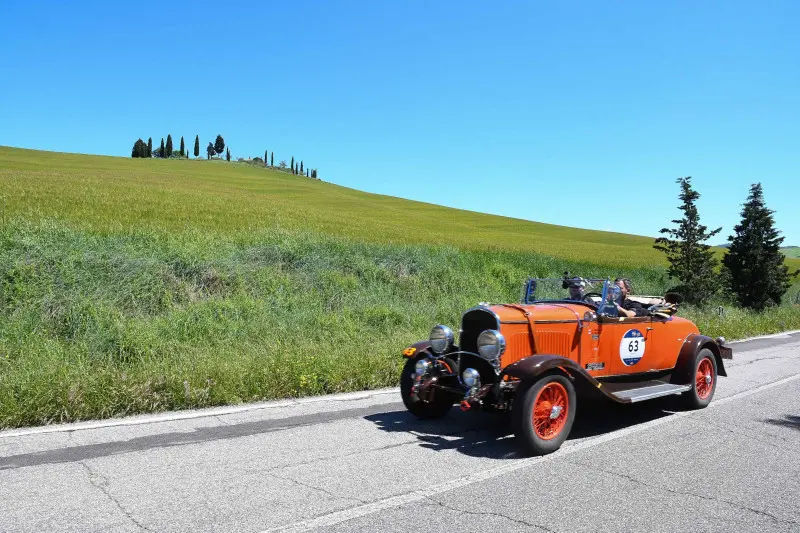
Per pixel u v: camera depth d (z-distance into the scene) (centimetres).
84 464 508
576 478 510
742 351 1383
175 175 9019
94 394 679
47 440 574
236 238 1927
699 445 623
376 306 1455
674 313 848
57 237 1408
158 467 506
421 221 6706
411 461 543
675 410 790
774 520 430
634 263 4019
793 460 579
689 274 2475
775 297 2880
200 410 710
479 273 2170
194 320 1141
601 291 770
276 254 1695
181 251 1491
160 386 732
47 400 645
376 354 969
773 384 977
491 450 588
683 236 2508
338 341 1137
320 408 739
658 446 617
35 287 1123
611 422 720
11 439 575
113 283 1243
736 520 428
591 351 698
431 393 652
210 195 4356
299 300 1434
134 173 7806
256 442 588
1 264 1172
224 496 444
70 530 378
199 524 393
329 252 1856
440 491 469
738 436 662
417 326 1374
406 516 417
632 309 775
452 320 1480
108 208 2553
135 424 640
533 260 2702
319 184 13238
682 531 407
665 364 787
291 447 575
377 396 820
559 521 417
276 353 921
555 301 766
